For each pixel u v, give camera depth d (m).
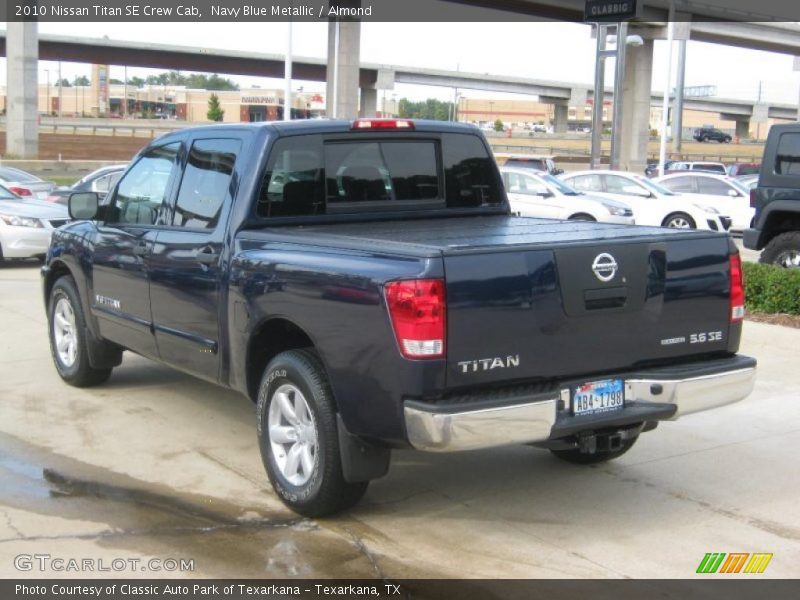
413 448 4.62
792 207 12.73
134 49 89.94
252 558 4.78
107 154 69.56
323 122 6.04
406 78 106.94
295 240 5.29
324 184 6.01
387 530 5.16
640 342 5.05
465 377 4.55
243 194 5.74
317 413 4.98
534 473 6.14
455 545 4.98
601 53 34.16
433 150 6.50
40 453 6.34
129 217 6.92
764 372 8.86
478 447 4.55
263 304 5.30
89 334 7.57
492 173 6.78
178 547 4.89
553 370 4.79
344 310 4.76
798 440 6.89
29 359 9.03
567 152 100.44
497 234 5.27
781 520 5.42
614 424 4.98
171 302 6.24
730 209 23.17
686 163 51.09
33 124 55.66
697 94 93.44
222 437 6.74
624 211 20.73
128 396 7.76
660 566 4.79
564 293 4.78
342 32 52.75
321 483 5.03
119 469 6.05
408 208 6.36
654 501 5.68
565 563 4.80
